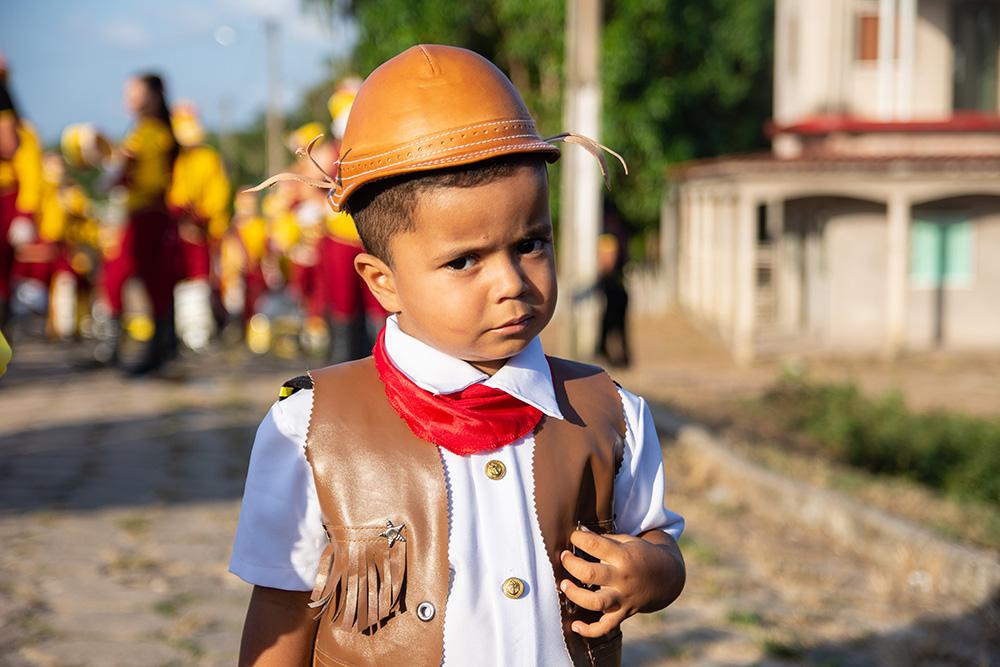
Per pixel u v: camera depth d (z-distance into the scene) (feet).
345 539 5.34
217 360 41.78
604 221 47.88
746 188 56.29
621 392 5.99
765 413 34.35
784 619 14.17
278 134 141.38
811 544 18.12
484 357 5.24
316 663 5.46
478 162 4.91
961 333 60.54
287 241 46.34
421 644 5.20
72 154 28.55
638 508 5.87
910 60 60.70
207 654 12.19
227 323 48.78
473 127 4.91
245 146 202.69
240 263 50.31
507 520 5.34
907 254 57.41
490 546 5.29
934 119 59.72
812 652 13.07
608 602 5.33
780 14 69.62
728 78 81.00
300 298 46.44
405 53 5.22
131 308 39.78
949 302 60.44
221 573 15.06
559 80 74.79
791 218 68.64
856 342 60.23
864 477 24.18
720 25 79.46
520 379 5.53
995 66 62.39
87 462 21.50
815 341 62.34
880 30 61.46
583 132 39.91
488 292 5.00
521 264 5.06
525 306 5.06
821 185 56.29
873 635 13.67
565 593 5.34
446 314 5.05
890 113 61.21
